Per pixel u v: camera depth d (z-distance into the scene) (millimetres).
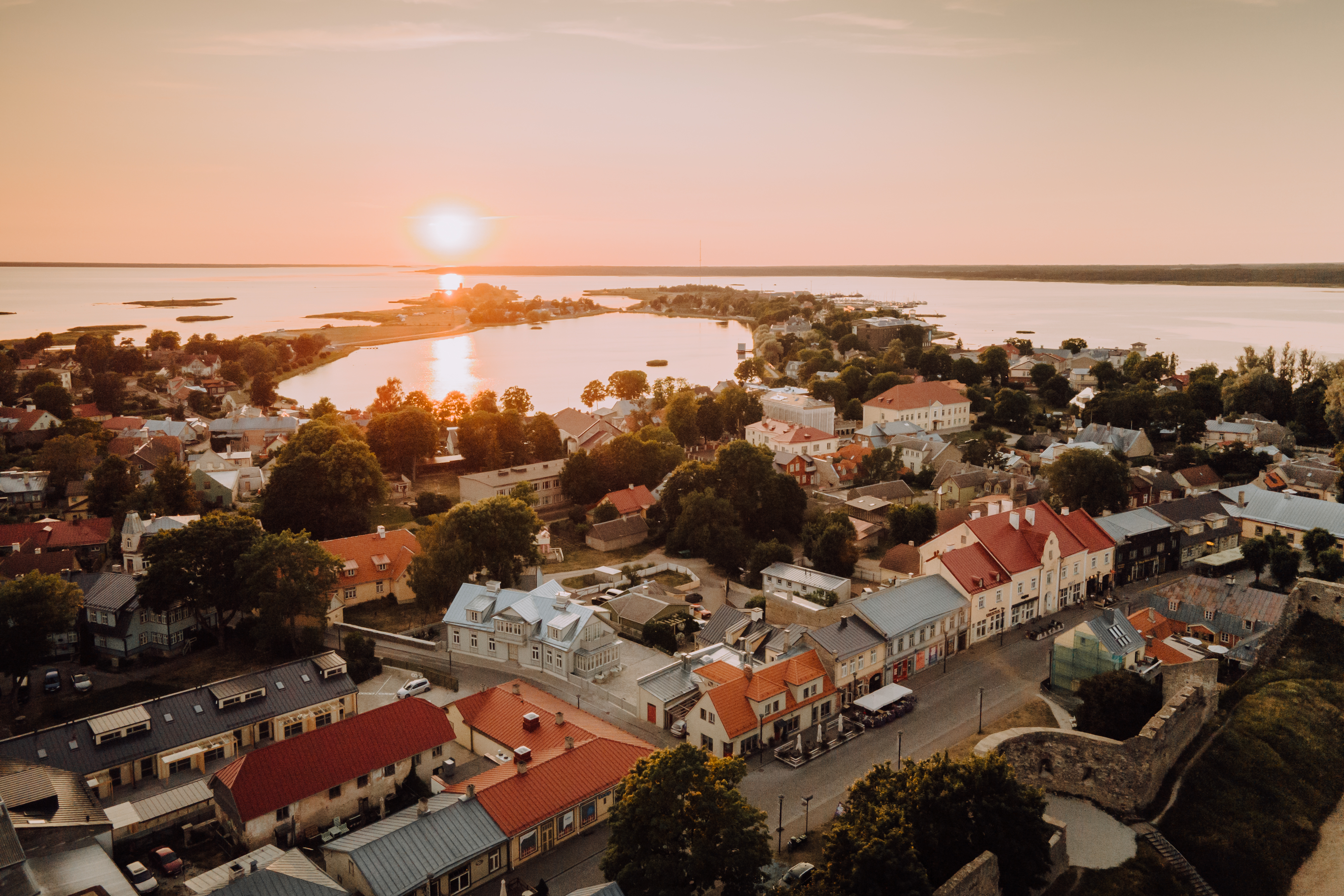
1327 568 118812
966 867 54312
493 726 80125
